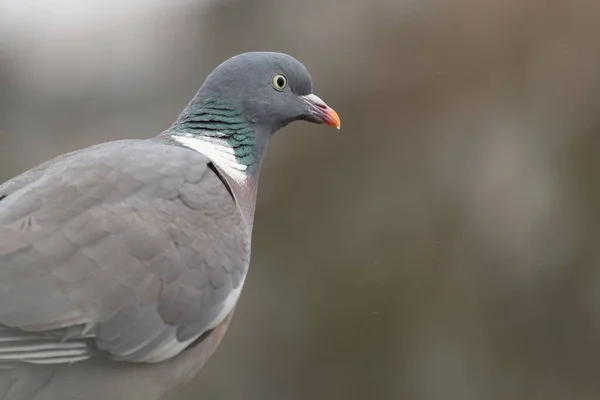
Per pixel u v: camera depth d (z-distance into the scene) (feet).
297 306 51.13
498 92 52.44
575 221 49.01
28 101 66.13
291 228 52.37
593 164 49.49
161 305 18.75
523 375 49.21
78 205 18.61
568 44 52.21
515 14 53.47
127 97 64.23
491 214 50.06
